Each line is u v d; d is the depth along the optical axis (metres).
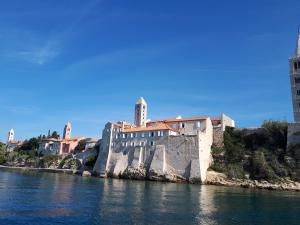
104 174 118.75
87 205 44.00
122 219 35.66
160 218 36.81
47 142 186.88
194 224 34.53
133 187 73.56
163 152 105.12
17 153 191.00
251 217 39.94
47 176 106.06
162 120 130.75
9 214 35.91
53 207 41.44
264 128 106.31
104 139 128.38
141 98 158.38
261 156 94.69
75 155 149.62
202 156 99.75
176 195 59.47
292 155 92.06
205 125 109.56
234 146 107.12
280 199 59.78
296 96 110.31
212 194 64.25
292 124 96.12
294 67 113.31
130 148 116.44
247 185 89.50
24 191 57.06
